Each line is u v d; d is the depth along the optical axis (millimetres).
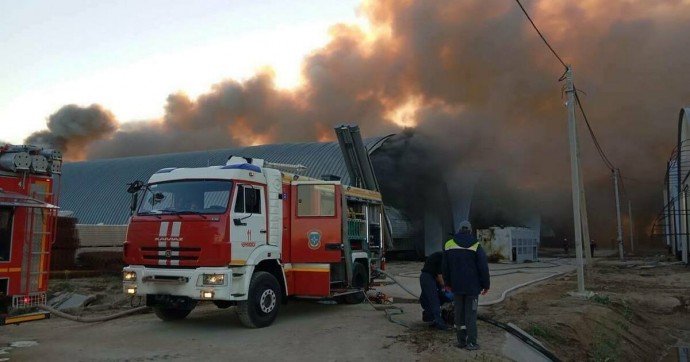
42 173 7941
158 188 9633
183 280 8680
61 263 19391
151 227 9156
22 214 7566
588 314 10531
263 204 9766
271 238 9922
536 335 8836
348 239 11328
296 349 7812
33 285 7633
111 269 20547
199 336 8750
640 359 9844
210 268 8680
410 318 10391
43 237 7840
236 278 8938
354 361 7145
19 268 7461
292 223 10789
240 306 9203
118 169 41469
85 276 19453
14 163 7484
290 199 10883
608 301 12719
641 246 54594
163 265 8992
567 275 21984
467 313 7703
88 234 24266
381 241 13828
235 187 9141
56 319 10945
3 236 7328
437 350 7609
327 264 10516
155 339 8531
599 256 39688
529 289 16281
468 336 7672
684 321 12773
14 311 7379
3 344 8203
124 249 9477
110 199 37219
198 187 9336
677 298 14953
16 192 7594
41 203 7703
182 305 9062
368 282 12578
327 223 10602
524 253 32156
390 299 12938
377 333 8914
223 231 8781
